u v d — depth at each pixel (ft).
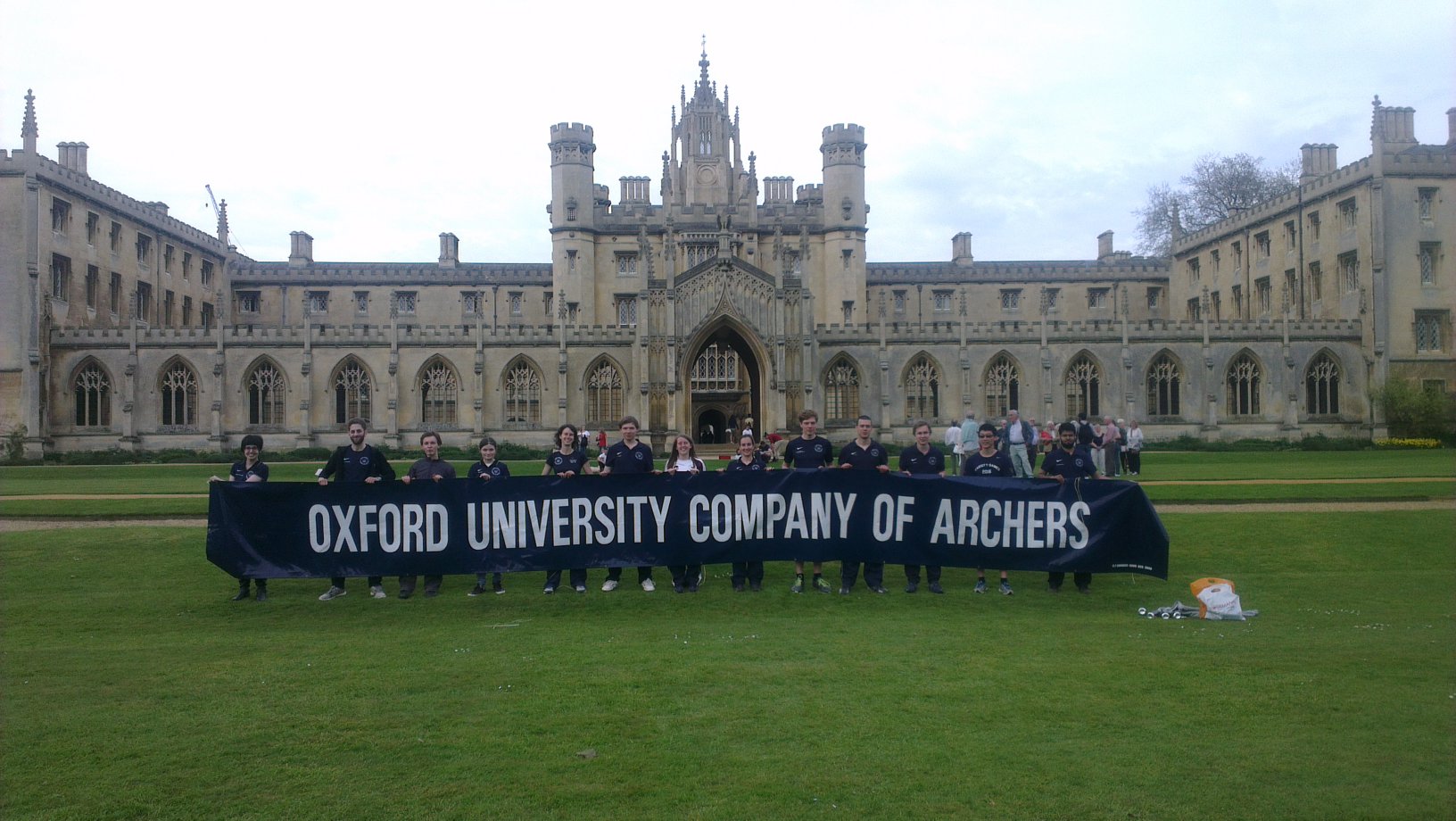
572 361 217.36
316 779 27.50
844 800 26.04
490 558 56.59
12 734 31.17
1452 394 207.62
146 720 32.58
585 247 256.73
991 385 221.46
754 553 57.62
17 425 198.49
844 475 57.41
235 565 55.21
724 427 261.24
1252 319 249.75
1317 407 216.33
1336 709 33.04
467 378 217.15
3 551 70.13
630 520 57.36
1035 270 278.87
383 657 41.19
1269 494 98.68
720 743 30.19
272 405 215.72
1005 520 57.21
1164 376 219.61
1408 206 210.18
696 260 259.60
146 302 240.12
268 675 38.24
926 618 49.73
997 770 27.89
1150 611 51.01
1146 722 31.83
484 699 34.86
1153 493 101.24
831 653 41.45
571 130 254.88
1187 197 326.85
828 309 261.85
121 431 208.85
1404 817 24.66
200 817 25.07
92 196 217.97
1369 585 59.47
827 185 262.67
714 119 278.67
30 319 199.21
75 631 47.55
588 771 28.02
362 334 216.33
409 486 56.13
